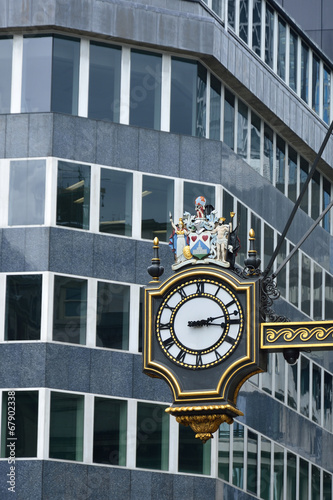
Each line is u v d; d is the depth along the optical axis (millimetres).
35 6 60312
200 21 62781
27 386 56812
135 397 58312
